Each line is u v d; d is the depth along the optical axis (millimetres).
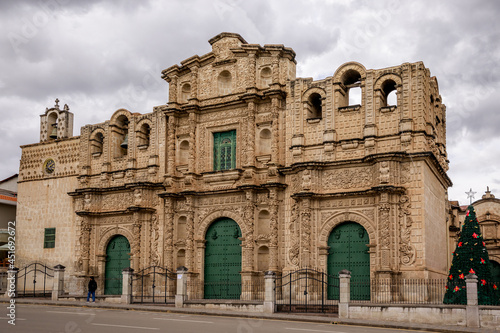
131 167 47594
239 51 43656
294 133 40500
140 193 45969
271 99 41750
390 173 36219
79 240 48906
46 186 52531
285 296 38688
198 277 42844
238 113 43531
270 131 42500
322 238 38281
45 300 38969
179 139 45906
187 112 45281
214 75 44906
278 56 42219
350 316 29391
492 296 31781
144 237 45750
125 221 47406
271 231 39938
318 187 38781
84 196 49312
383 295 34875
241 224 41750
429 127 37406
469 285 26828
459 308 26906
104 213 48281
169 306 35375
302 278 34219
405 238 35781
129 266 47156
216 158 44625
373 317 28891
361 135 38406
